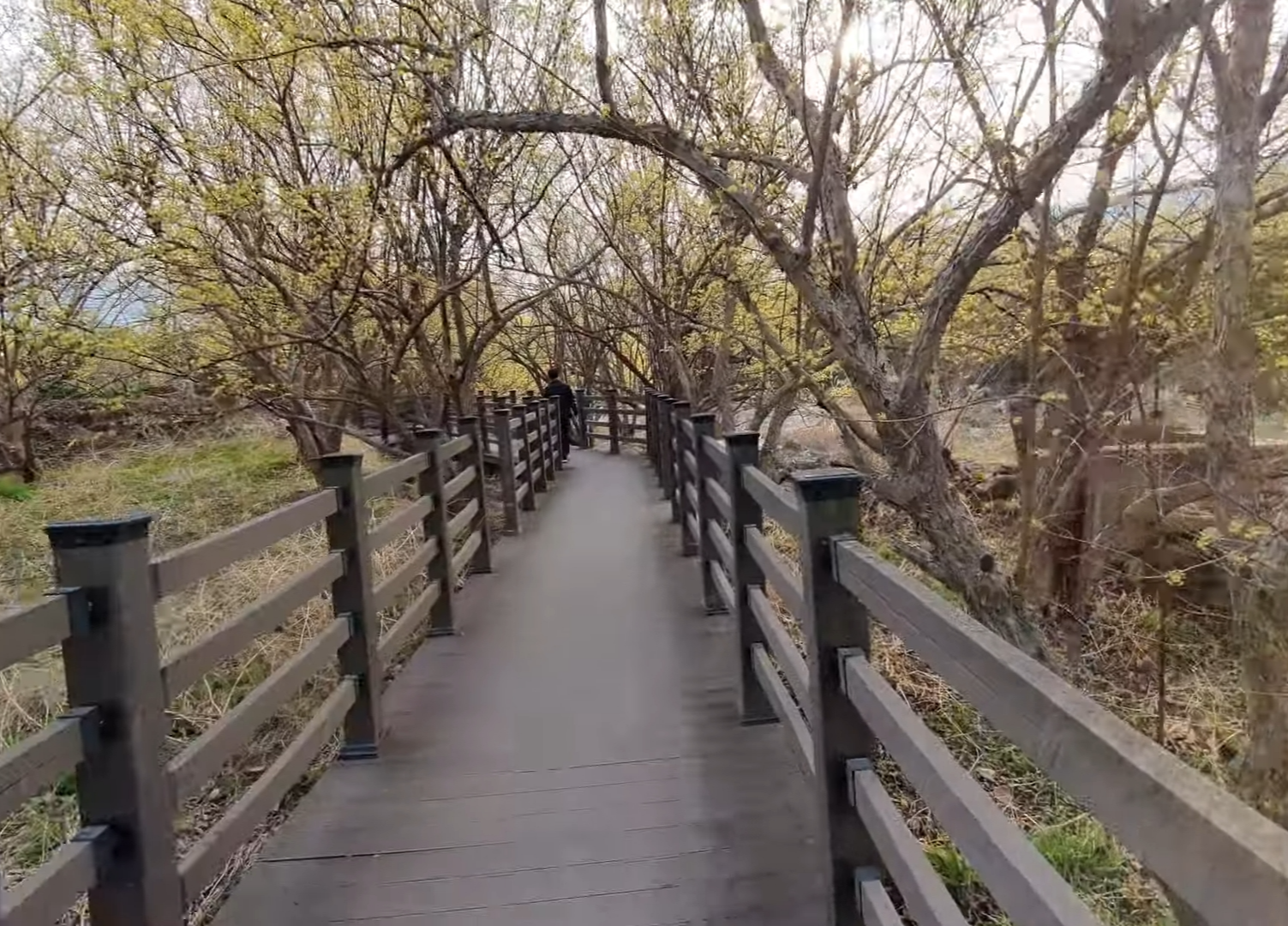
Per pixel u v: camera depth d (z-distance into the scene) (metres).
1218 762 5.45
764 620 3.50
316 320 8.41
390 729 3.93
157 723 2.11
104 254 8.16
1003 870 1.38
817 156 5.18
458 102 7.77
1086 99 4.63
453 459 6.34
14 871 3.38
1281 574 4.30
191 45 6.95
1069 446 6.55
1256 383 4.89
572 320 16.34
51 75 10.41
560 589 6.40
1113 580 7.19
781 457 12.01
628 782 3.34
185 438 14.82
